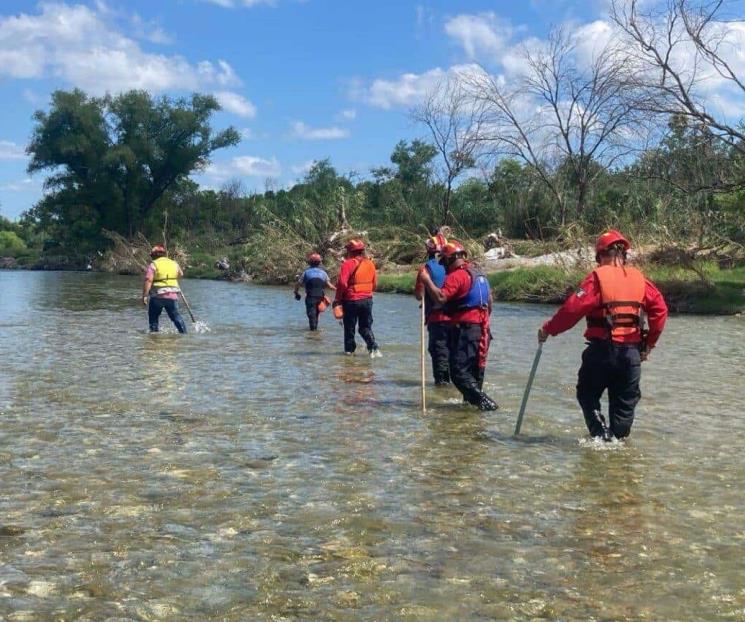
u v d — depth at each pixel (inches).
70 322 725.3
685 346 554.6
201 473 239.3
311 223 1582.2
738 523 200.4
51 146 2541.8
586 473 242.7
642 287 273.6
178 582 164.1
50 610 151.8
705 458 260.2
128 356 493.4
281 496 218.5
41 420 309.3
